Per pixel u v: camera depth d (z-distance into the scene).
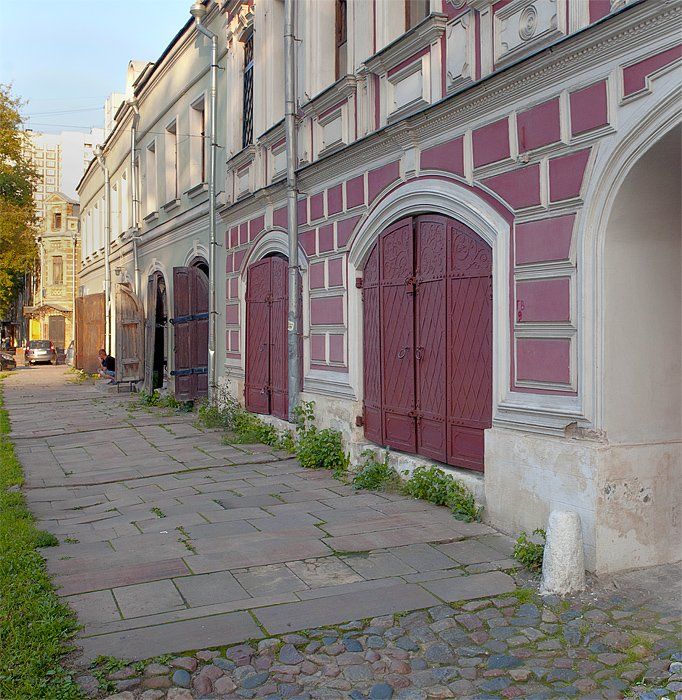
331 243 8.92
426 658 3.87
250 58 12.32
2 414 14.66
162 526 6.27
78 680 3.61
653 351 5.18
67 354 40.00
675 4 4.37
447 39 6.69
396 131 7.24
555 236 5.39
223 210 12.69
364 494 7.26
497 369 5.98
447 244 6.84
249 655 3.86
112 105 25.66
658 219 5.08
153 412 14.48
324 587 4.79
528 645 4.00
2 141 31.56
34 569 5.06
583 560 4.77
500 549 5.46
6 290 37.62
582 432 5.15
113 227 24.62
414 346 7.39
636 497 5.04
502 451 5.82
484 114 6.15
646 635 4.06
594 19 5.07
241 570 5.12
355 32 8.29
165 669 3.71
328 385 9.03
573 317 5.24
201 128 15.16
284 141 10.48
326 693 3.53
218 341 13.62
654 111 4.59
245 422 11.30
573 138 5.22
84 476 8.60
